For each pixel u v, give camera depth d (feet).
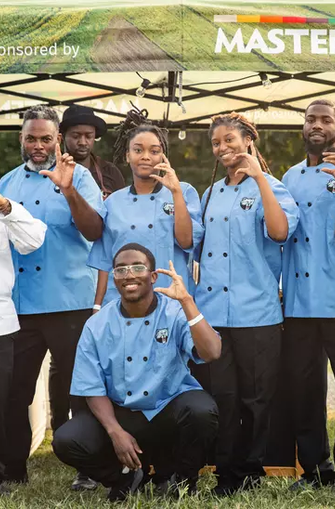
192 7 15.39
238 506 13.92
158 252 15.48
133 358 14.34
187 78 25.67
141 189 15.89
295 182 15.87
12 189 16.43
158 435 14.55
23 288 16.02
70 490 16.12
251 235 15.17
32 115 16.26
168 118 30.19
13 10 15.58
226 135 15.40
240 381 15.30
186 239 15.33
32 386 16.49
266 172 16.22
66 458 14.21
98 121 19.86
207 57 15.43
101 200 16.37
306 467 15.81
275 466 16.90
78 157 19.74
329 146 15.58
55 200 16.12
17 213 14.92
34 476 17.06
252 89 27.35
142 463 14.97
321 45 15.46
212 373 15.25
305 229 15.47
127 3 15.51
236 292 15.17
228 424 15.30
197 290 15.62
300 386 15.69
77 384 14.43
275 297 15.37
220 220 15.43
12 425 16.39
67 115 19.65
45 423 21.61
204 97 28.32
